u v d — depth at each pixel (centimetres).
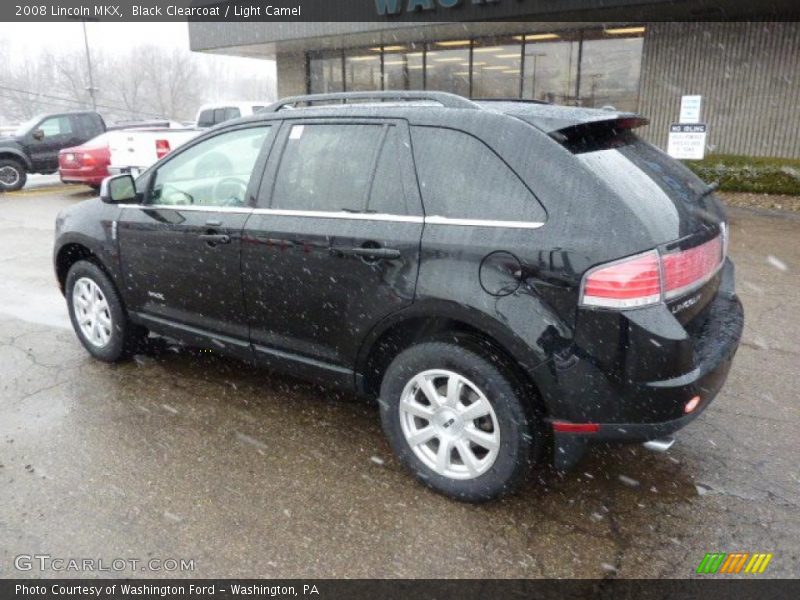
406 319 292
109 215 414
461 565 254
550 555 260
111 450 335
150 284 397
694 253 265
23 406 382
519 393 271
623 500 295
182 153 389
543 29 1373
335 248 306
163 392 403
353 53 1720
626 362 248
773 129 1219
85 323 449
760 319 526
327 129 328
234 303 357
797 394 395
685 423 260
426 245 281
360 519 281
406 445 303
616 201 250
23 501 291
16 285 647
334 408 386
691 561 256
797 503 292
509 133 275
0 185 1463
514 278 260
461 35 1474
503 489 279
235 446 340
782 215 970
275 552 261
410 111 304
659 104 1317
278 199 336
